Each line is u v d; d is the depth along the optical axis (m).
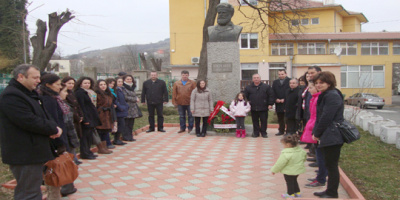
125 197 4.13
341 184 4.66
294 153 4.02
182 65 27.36
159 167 5.62
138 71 19.33
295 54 28.58
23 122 3.03
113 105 7.05
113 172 5.32
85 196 4.18
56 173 3.52
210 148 7.25
